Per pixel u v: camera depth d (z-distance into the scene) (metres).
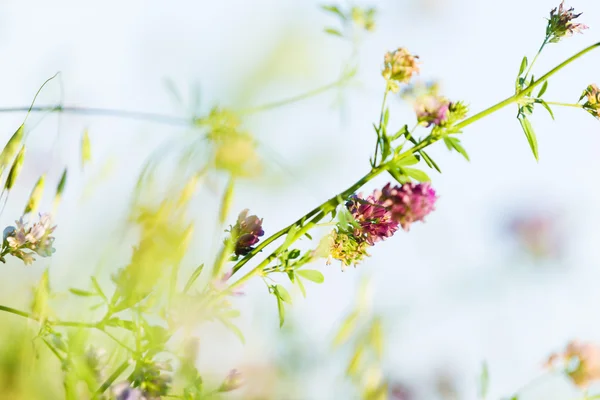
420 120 0.62
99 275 0.57
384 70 0.63
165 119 0.64
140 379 0.58
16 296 0.64
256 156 0.58
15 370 0.57
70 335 0.57
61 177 0.61
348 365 0.63
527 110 0.64
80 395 0.57
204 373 0.62
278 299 0.61
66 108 0.63
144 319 0.57
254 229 0.60
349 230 0.62
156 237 0.56
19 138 0.62
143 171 0.56
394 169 0.62
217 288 0.58
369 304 0.63
